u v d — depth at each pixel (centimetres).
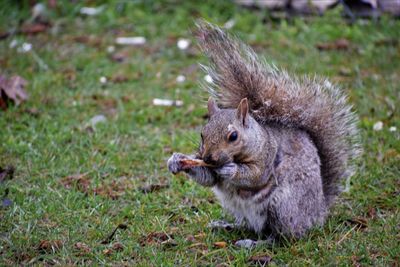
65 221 923
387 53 1530
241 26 1667
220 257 844
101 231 896
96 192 1020
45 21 1764
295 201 846
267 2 1725
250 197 843
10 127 1236
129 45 1648
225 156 803
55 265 812
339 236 882
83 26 1752
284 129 877
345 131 945
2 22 1762
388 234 881
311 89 911
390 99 1312
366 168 1084
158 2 1808
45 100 1343
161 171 1095
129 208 963
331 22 1659
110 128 1236
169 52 1598
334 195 948
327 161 932
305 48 1566
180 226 926
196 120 1280
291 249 844
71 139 1195
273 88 888
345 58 1526
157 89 1424
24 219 927
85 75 1484
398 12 1661
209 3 1770
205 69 913
